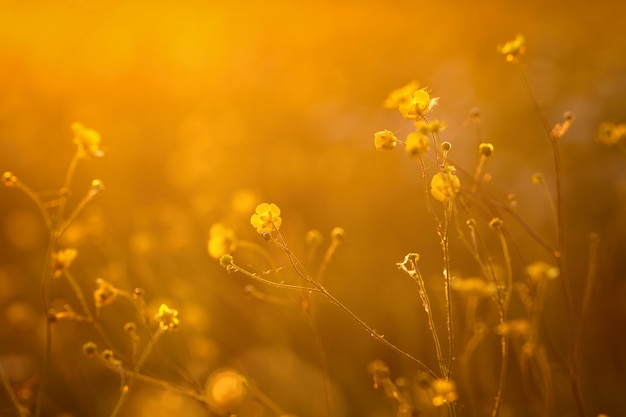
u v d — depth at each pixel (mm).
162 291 3662
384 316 3613
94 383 3480
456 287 2293
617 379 3189
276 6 6664
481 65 5656
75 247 3127
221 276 3711
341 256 4184
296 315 3578
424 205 4633
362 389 3324
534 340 2266
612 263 3756
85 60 6410
